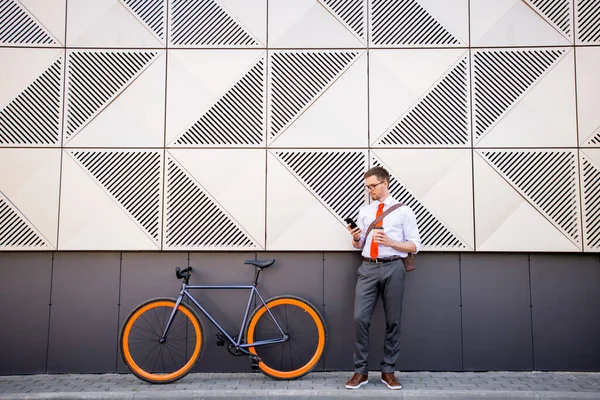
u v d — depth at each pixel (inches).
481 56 170.4
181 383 152.3
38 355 163.8
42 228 165.3
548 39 169.6
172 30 171.5
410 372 163.5
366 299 147.8
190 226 166.4
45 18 171.3
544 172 166.2
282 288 166.2
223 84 170.6
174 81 170.4
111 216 166.4
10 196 165.9
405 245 143.9
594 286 164.7
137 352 162.2
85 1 171.5
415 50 170.9
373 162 167.8
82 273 166.4
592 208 164.7
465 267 166.6
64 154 167.8
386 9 171.3
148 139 168.9
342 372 163.5
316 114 169.5
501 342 164.6
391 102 169.6
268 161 168.1
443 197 166.4
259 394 141.2
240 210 166.9
